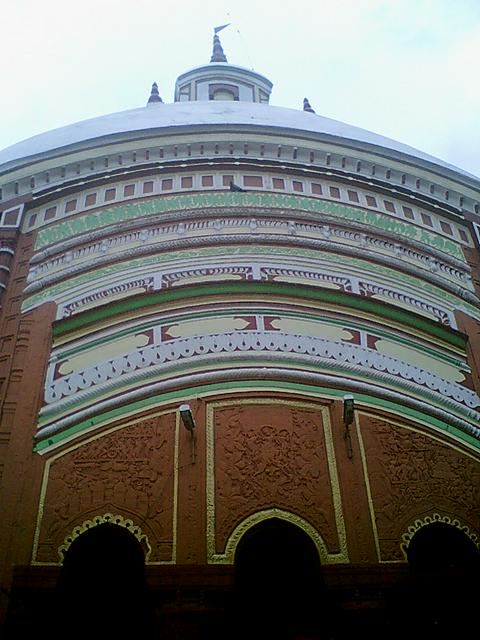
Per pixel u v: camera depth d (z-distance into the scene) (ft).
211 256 25.81
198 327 23.41
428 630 19.22
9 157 29.30
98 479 19.65
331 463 20.63
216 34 57.98
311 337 23.65
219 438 20.70
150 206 27.48
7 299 24.39
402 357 23.97
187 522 18.97
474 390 23.94
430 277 27.14
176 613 17.51
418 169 30.71
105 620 20.71
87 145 28.71
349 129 34.99
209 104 38.22
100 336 23.07
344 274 26.16
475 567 20.01
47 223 27.02
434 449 21.67
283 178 29.32
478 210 30.68
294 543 20.67
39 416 20.85
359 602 18.07
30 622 17.20
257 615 21.65
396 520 19.81
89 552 20.04
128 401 21.24
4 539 18.31
